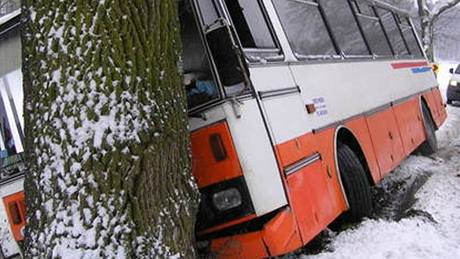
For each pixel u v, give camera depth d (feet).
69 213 12.59
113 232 12.50
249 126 15.47
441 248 18.31
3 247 21.03
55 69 12.78
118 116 12.60
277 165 15.96
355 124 23.26
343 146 21.93
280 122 16.80
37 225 13.10
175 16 13.80
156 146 12.87
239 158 15.15
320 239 19.76
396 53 33.73
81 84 12.62
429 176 29.25
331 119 20.81
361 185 21.50
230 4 16.88
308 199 17.21
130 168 12.58
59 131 12.70
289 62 18.97
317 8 23.62
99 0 12.66
